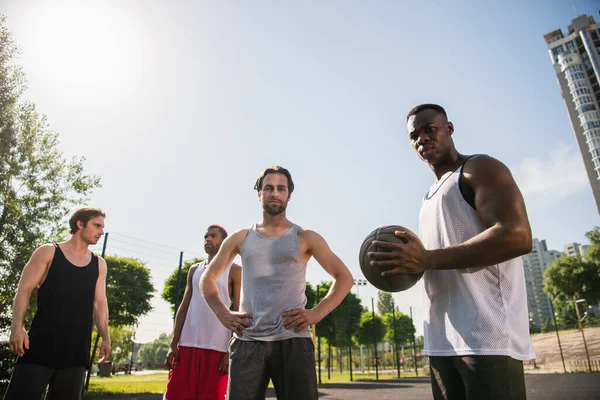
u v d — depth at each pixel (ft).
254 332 7.45
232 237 8.61
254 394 7.02
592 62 244.42
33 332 9.15
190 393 11.69
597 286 154.51
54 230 40.60
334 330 88.58
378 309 213.66
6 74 39.93
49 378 9.24
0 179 37.99
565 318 189.47
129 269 102.27
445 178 6.05
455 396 5.35
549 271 168.96
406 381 82.38
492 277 5.25
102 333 10.75
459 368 5.12
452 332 5.32
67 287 9.70
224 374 12.09
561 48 270.46
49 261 9.80
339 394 48.14
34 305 35.68
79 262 10.25
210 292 7.87
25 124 40.45
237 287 13.15
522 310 5.29
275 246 8.08
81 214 10.59
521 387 4.89
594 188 229.66
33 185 39.88
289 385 7.00
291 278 7.86
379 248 5.32
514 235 4.46
